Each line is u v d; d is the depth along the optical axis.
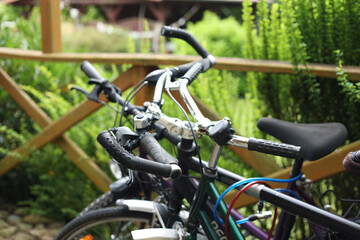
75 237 1.94
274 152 1.25
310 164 2.07
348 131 2.20
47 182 3.25
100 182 2.88
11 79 3.14
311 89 2.14
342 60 2.18
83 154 2.96
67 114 2.90
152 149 1.30
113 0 16.67
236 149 2.29
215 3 15.48
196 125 1.38
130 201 1.80
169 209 1.67
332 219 1.28
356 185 2.18
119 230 1.98
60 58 2.82
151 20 17.80
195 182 1.62
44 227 3.05
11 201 3.39
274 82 2.37
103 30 12.86
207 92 2.54
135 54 2.51
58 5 2.97
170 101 2.47
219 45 8.41
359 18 2.10
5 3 16.12
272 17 2.32
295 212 1.35
